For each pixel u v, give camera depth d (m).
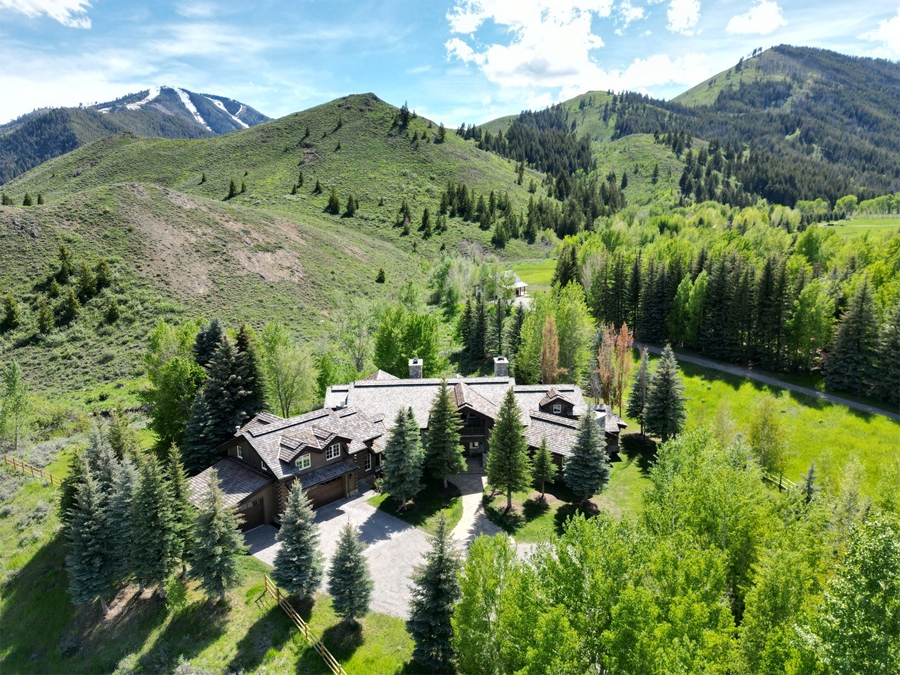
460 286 112.81
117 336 77.25
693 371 77.19
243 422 45.94
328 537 37.72
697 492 28.91
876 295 69.44
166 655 29.25
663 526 28.83
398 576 33.94
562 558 22.34
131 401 64.19
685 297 83.88
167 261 94.31
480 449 49.75
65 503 37.00
